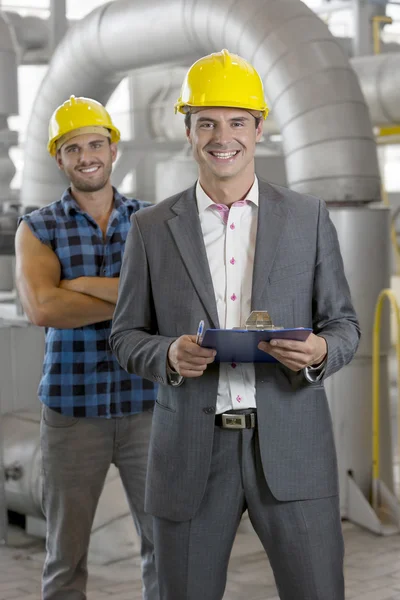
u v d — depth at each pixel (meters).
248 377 1.95
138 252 2.05
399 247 9.30
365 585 3.48
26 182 6.12
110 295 2.69
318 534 1.96
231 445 1.96
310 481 1.95
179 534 1.99
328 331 1.97
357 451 4.34
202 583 2.00
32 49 8.72
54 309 2.66
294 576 1.97
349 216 4.21
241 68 1.93
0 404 4.21
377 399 4.27
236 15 4.28
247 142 1.94
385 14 7.91
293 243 1.97
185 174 6.18
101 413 2.67
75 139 2.72
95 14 5.17
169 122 6.81
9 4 8.66
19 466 4.04
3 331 4.37
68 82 5.55
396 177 11.73
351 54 8.52
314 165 4.13
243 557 3.84
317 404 1.98
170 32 4.64
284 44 4.15
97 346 2.70
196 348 1.81
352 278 4.27
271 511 1.96
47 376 2.71
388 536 4.09
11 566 3.75
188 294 1.98
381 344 4.44
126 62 5.12
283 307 1.95
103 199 2.81
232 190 1.98
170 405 2.01
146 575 2.72
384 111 6.20
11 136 7.13
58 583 2.72
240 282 1.99
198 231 1.99
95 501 2.75
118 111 7.12
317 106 4.11
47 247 2.76
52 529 2.74
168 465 1.99
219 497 1.97
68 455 2.69
